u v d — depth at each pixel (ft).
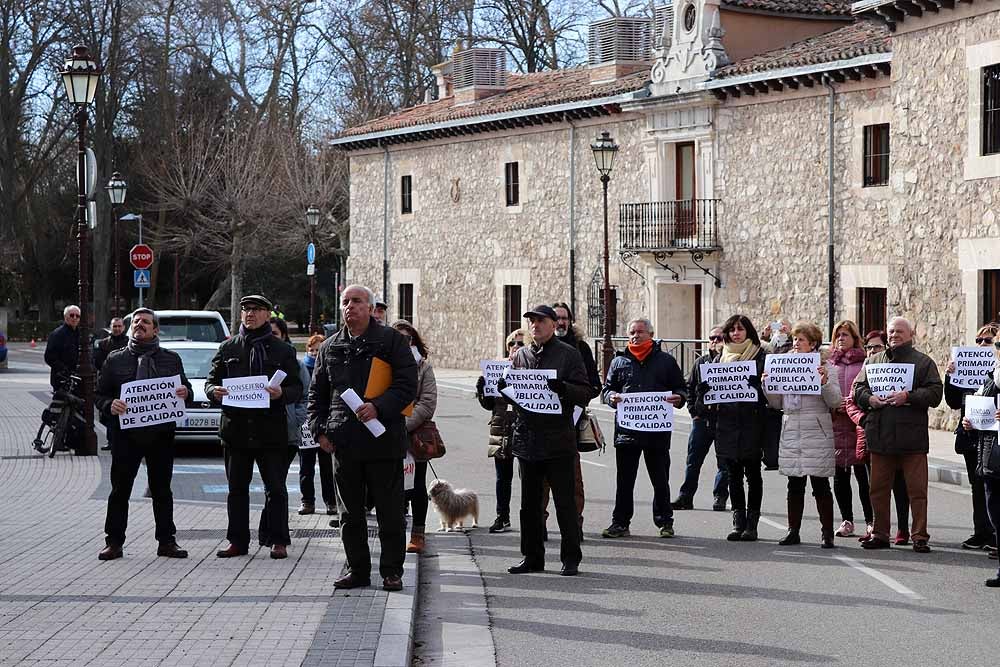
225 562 35.06
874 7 81.97
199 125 184.75
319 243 182.50
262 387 35.24
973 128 76.28
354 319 30.96
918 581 34.06
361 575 31.27
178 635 26.09
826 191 94.43
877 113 89.86
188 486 53.31
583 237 117.70
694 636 27.89
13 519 43.29
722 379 40.14
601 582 34.09
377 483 30.99
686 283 106.93
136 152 191.72
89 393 63.31
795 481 39.99
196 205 181.06
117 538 35.55
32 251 213.66
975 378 39.93
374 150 144.87
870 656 26.04
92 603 29.40
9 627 26.89
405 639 25.64
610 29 119.34
